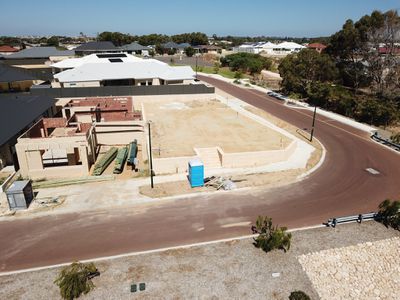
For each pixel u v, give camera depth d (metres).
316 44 132.75
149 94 52.00
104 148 34.28
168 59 122.25
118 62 62.72
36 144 26.36
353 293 15.33
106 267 16.70
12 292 15.14
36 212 21.80
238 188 25.00
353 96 48.50
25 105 36.84
